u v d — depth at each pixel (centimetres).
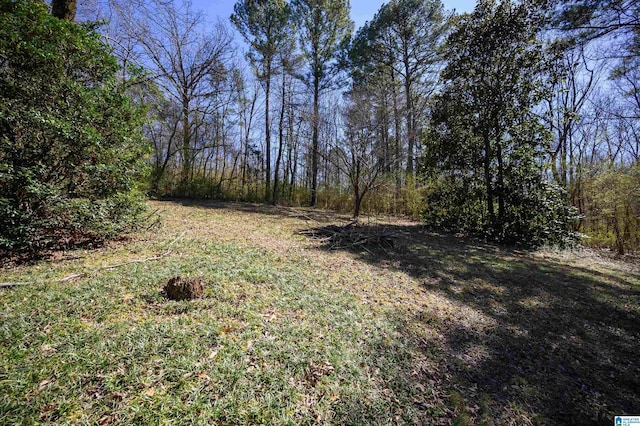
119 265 389
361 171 1309
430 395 203
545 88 783
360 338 261
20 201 369
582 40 543
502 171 844
